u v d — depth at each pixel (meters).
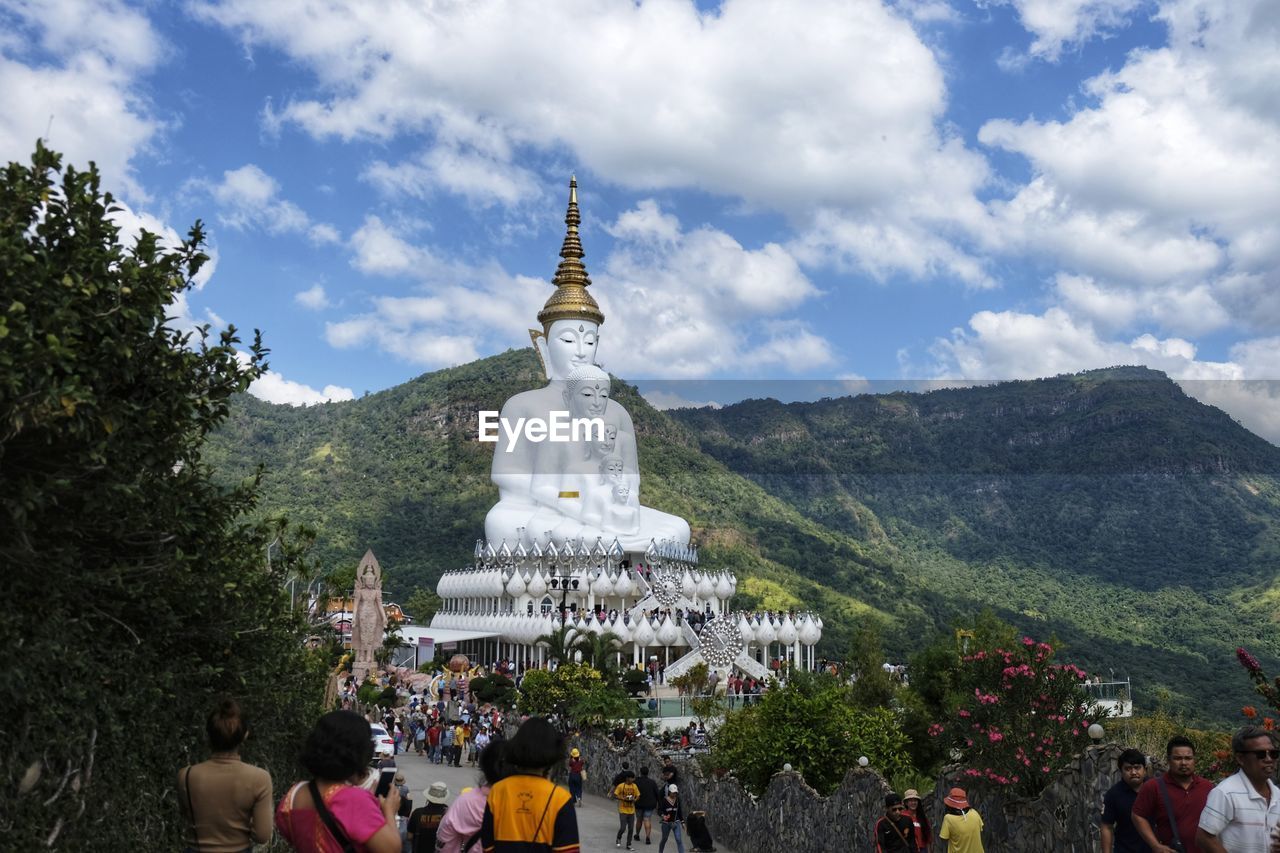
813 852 24.03
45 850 10.31
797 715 29.78
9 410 9.16
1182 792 10.45
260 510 84.44
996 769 20.02
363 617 62.03
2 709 10.21
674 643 60.12
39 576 11.12
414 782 34.62
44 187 10.68
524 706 44.81
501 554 63.91
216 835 8.45
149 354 11.91
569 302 66.06
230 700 8.84
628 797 27.27
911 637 47.56
